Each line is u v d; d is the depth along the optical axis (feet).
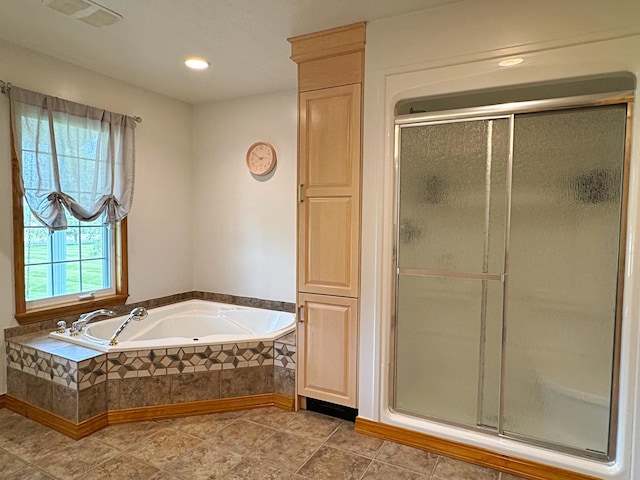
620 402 6.38
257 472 6.98
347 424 8.59
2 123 8.82
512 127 6.95
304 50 8.46
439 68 7.20
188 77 11.01
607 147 6.38
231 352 9.13
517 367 7.16
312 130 8.50
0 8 7.38
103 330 10.48
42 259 9.89
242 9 7.38
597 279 6.54
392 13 7.43
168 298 13.08
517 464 6.98
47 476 6.79
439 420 7.76
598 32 6.11
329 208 8.41
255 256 12.85
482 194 7.25
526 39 6.55
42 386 8.44
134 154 11.59
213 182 13.46
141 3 7.20
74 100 10.12
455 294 7.55
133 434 8.15
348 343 8.38
